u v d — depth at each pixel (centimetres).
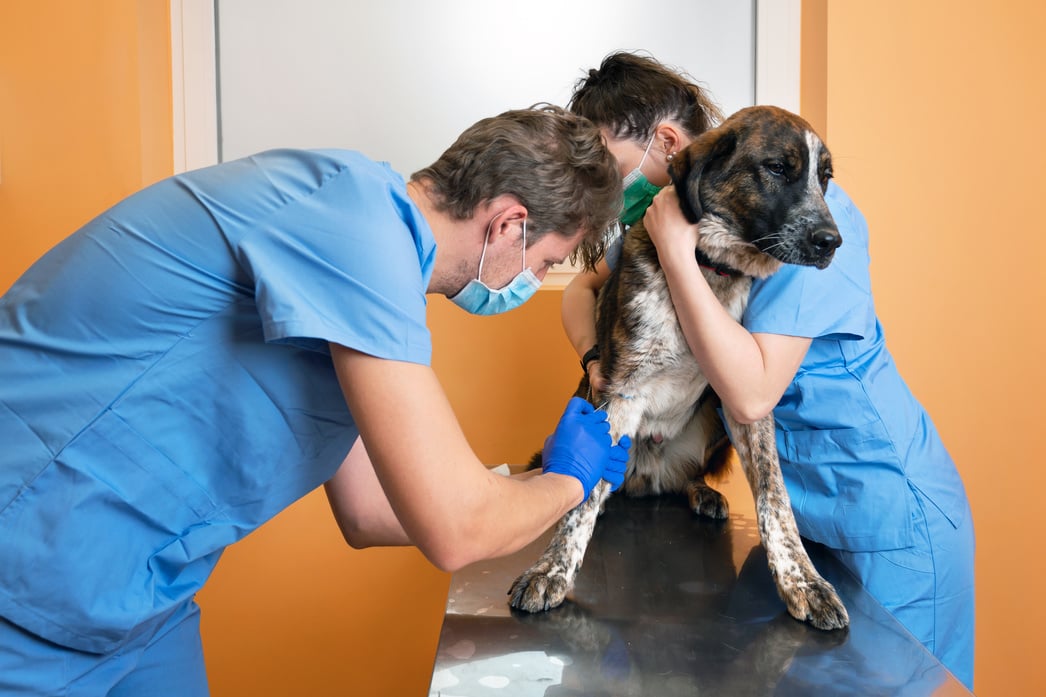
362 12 245
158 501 107
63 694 108
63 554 103
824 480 152
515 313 236
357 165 102
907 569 148
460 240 112
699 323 136
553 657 117
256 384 106
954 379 227
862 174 223
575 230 115
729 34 243
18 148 234
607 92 161
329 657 246
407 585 244
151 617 111
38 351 104
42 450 102
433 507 96
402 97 247
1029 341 226
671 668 114
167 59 240
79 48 230
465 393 238
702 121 164
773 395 138
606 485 147
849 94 222
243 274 102
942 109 222
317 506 241
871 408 148
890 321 226
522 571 151
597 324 186
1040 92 220
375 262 97
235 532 115
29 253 237
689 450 199
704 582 146
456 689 109
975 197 223
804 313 139
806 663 115
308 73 247
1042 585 230
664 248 140
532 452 238
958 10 219
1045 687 232
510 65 246
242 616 244
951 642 153
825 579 147
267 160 106
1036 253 224
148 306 102
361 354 96
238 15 245
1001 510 229
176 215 102
